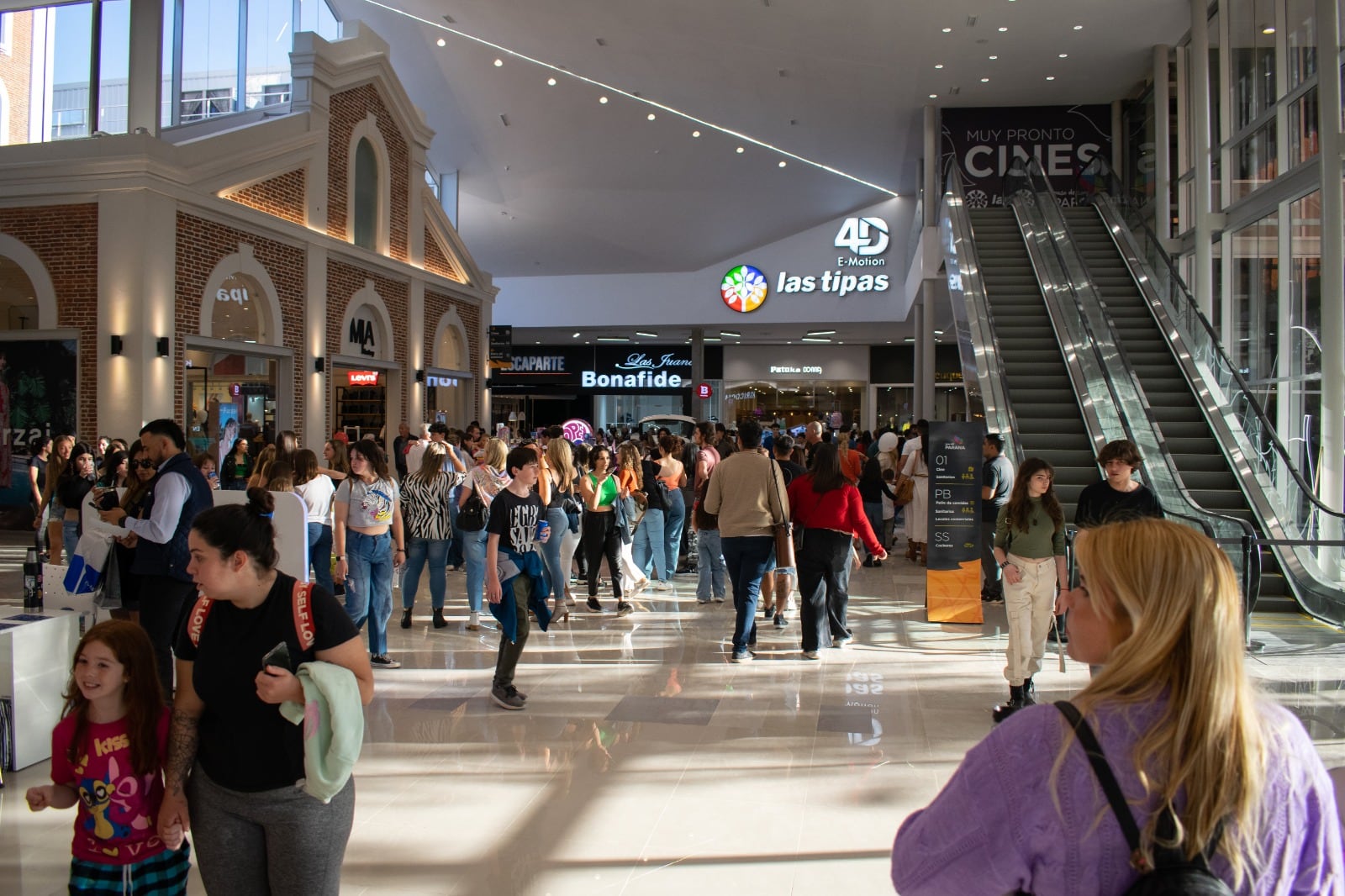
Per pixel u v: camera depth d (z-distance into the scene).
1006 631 8.46
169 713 2.82
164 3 18.23
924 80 19.56
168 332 12.74
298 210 15.79
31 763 5.01
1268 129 12.78
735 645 7.30
